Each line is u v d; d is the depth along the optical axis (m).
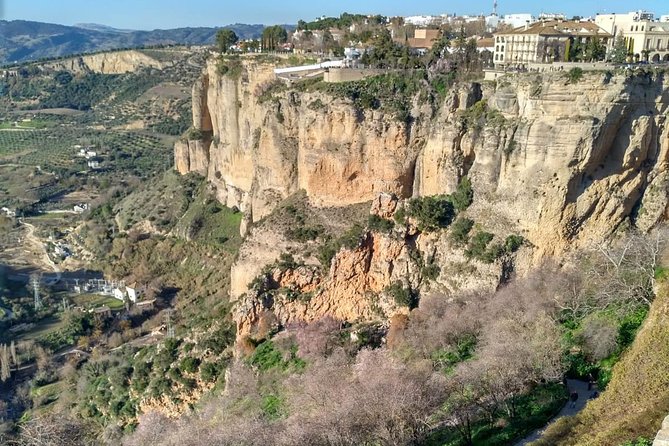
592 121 62.31
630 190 66.44
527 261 66.94
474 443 45.84
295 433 44.84
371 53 88.06
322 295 73.00
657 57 90.88
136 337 97.44
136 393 77.62
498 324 56.66
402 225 72.06
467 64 80.81
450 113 73.31
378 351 63.19
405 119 75.38
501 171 69.31
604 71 62.09
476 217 70.31
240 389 64.88
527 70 70.44
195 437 54.16
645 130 64.88
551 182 65.25
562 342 54.34
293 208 81.75
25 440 73.94
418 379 49.00
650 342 46.38
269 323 73.12
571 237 66.81
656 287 56.50
